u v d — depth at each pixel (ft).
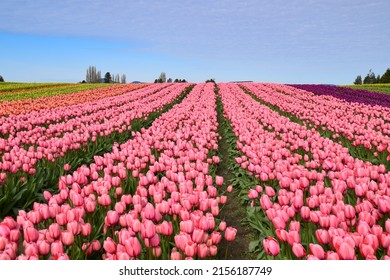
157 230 15.14
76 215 14.53
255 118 57.31
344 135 42.45
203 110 66.59
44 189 27.40
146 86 164.96
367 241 12.23
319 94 120.78
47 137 41.42
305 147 33.19
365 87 194.90
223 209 27.71
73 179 20.83
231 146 46.29
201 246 12.62
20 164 25.79
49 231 13.56
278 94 113.19
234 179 32.09
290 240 12.92
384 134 47.47
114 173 23.97
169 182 19.97
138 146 30.73
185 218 14.89
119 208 16.17
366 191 18.44
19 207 24.43
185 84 173.47
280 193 18.19
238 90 134.00
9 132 45.32
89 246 14.47
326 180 23.71
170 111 62.49
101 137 42.50
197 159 26.48
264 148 30.12
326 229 14.47
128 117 52.44
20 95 123.75
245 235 23.20
